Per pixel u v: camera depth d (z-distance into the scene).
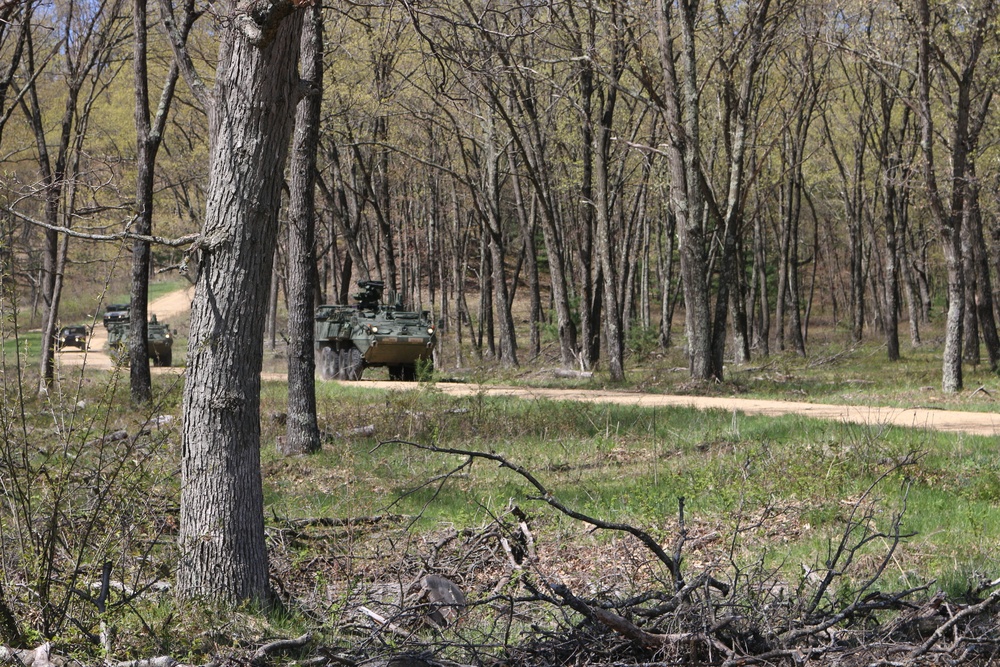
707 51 28.20
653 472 11.70
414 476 12.48
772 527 9.03
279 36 6.35
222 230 6.37
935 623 5.42
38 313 29.06
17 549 5.70
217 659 5.32
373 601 6.39
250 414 6.45
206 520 6.30
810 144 46.25
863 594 6.62
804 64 31.45
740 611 5.66
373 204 32.56
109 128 31.22
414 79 25.89
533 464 13.18
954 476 11.17
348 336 29.92
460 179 32.47
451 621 6.31
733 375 30.70
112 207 7.67
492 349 46.69
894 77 34.19
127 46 26.77
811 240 69.81
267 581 6.50
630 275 45.16
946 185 27.45
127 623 5.57
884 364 35.06
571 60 23.86
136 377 19.39
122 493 5.96
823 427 14.66
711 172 30.86
